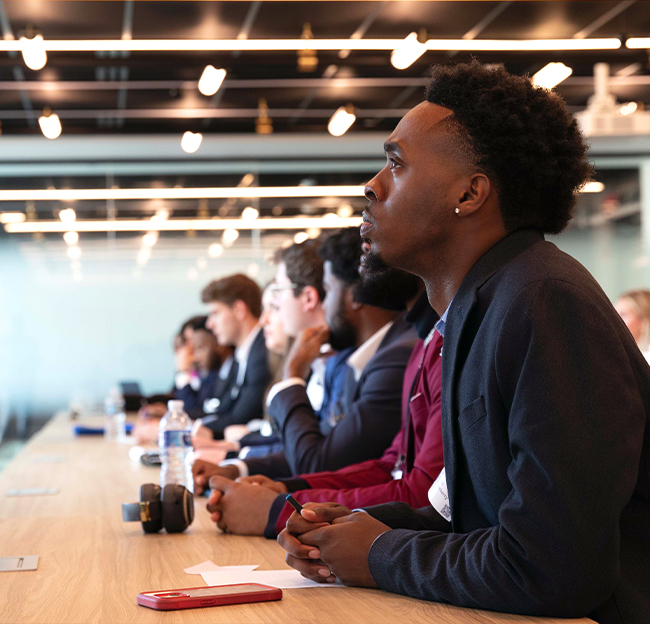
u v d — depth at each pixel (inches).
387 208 42.8
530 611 34.0
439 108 42.2
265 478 65.4
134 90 239.0
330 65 179.6
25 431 295.7
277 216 308.7
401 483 55.8
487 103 40.7
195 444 115.9
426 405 59.1
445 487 46.9
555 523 33.0
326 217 309.4
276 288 122.5
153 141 281.1
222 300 184.9
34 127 272.4
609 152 303.7
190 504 58.8
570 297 35.9
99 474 99.9
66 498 79.9
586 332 35.2
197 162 306.2
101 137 275.9
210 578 43.5
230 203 307.9
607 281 308.0
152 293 304.7
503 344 36.6
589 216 308.3
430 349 59.3
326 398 101.4
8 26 190.1
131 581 43.0
